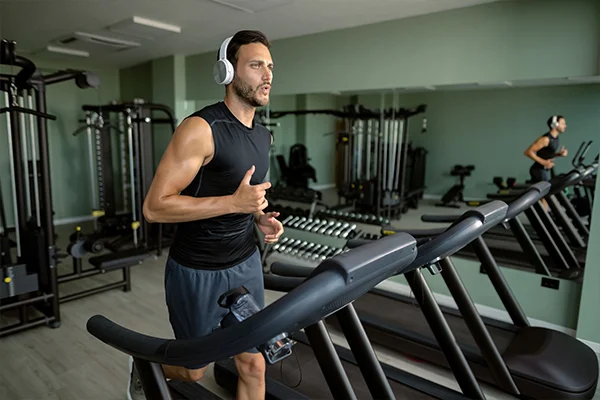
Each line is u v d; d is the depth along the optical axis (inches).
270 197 193.2
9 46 88.3
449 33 113.6
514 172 123.0
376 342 94.1
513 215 80.7
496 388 79.7
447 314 100.3
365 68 131.6
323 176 172.6
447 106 134.6
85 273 121.8
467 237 60.5
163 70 194.4
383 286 129.9
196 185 49.2
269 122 178.7
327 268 36.5
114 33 145.6
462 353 74.0
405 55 122.4
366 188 161.0
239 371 60.6
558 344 81.4
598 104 104.0
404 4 109.0
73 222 222.8
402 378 75.8
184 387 74.5
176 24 132.7
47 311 107.0
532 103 115.6
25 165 113.1
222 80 48.7
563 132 110.2
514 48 103.4
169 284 54.1
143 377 43.8
